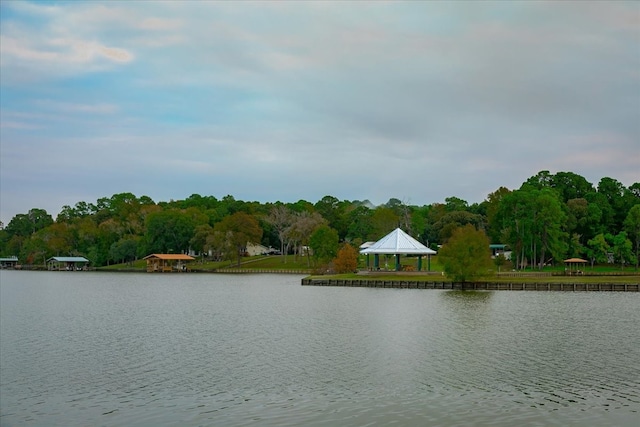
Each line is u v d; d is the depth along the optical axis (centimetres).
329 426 2558
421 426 2545
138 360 3925
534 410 2747
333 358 3912
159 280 13838
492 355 3959
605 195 14662
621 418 2630
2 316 6438
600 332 4900
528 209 12700
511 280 10000
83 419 2731
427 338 4656
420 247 11931
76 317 6334
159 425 2628
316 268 14488
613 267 13600
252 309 6981
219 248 17175
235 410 2806
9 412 2847
